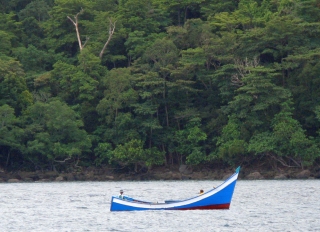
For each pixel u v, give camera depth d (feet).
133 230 506.89
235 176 594.24
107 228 516.73
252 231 500.33
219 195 593.42
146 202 602.44
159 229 509.76
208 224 530.27
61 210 629.51
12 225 537.65
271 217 566.36
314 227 516.73
